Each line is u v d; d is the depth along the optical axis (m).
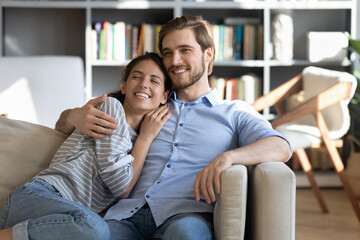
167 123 2.00
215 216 1.70
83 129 1.85
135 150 1.91
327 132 3.24
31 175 1.91
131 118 2.01
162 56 2.06
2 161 1.89
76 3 4.20
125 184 1.80
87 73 4.24
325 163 4.43
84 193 1.81
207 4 4.23
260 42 4.32
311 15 4.60
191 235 1.60
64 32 4.50
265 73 4.29
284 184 1.61
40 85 3.01
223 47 4.30
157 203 1.81
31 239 1.59
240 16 4.53
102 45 4.25
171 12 4.48
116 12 4.47
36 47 4.48
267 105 3.58
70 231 1.58
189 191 1.83
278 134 1.85
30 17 4.47
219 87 4.30
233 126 1.97
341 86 3.21
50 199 1.66
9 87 2.99
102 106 1.90
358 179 3.97
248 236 1.82
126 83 2.02
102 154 1.80
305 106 3.21
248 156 1.73
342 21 4.60
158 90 1.99
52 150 1.97
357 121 4.46
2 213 1.71
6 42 4.46
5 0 4.19
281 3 4.25
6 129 1.96
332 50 4.28
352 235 3.09
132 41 4.25
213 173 1.67
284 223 1.61
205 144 1.93
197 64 2.02
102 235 1.61
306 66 4.61
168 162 1.90
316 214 3.57
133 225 1.81
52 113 3.00
